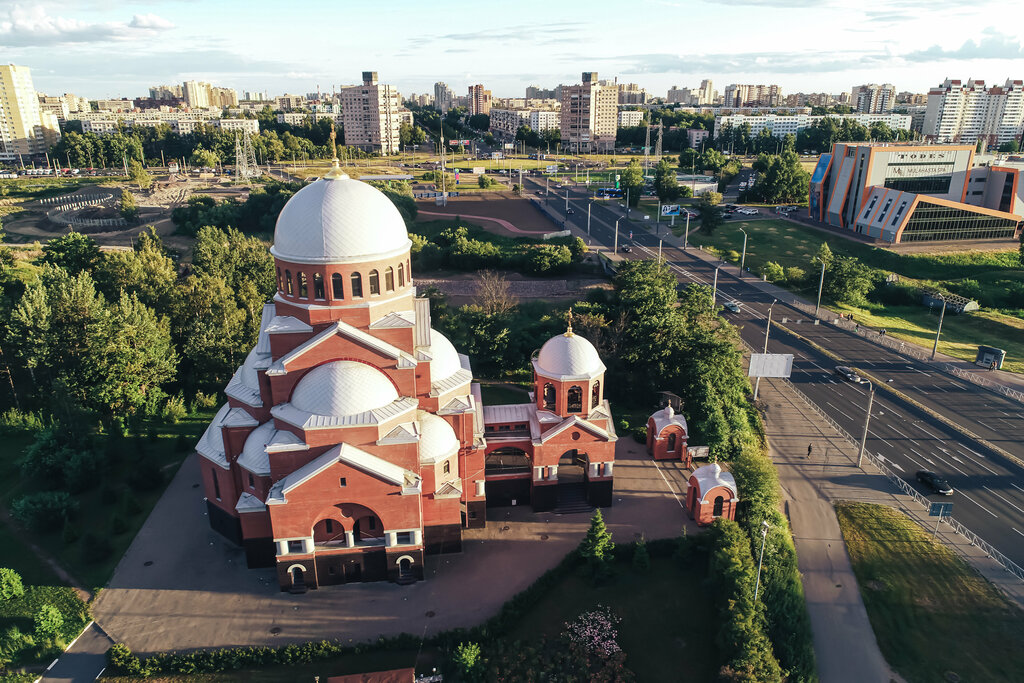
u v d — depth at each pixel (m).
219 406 94.88
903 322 138.12
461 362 74.25
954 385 105.56
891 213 183.00
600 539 61.28
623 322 104.50
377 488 57.59
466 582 61.16
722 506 69.25
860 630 56.66
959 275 164.38
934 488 76.38
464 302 141.50
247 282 114.94
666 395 93.62
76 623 56.19
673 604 59.06
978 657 54.06
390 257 61.66
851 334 128.12
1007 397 101.38
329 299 60.19
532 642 54.28
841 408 97.19
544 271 156.88
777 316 137.88
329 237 59.00
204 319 101.56
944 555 65.62
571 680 50.53
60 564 63.34
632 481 77.94
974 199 199.50
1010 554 65.94
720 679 48.62
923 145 194.00
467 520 68.75
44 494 68.44
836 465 81.88
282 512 57.00
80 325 89.44
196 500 73.38
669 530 68.94
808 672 51.38
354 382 59.19
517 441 70.00
